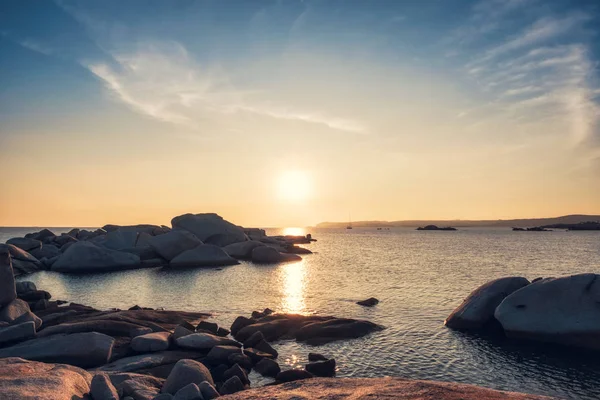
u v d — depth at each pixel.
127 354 14.70
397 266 45.81
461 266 45.06
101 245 51.84
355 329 17.73
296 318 19.31
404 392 6.75
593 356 14.59
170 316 20.31
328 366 13.67
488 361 14.32
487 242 102.50
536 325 16.31
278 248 64.38
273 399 7.07
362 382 7.82
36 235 64.44
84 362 13.45
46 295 27.62
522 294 17.72
